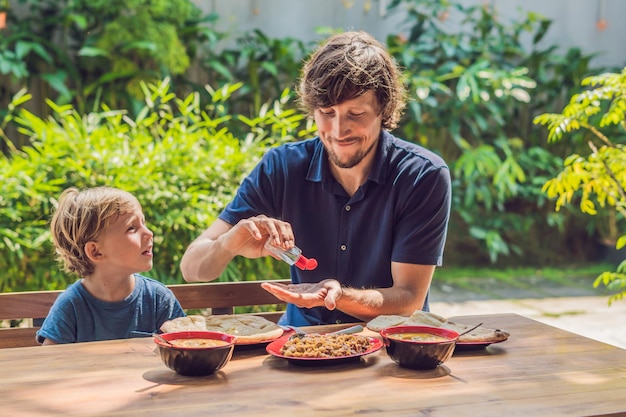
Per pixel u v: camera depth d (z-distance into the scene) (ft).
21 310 6.34
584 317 14.11
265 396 4.39
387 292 6.10
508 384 4.64
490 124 18.95
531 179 18.65
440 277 17.61
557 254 19.25
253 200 6.72
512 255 18.99
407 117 18.08
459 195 18.33
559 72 19.07
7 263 9.12
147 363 5.01
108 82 16.22
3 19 15.25
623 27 20.20
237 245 6.05
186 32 16.85
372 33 18.98
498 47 18.62
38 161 9.40
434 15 18.42
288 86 17.72
